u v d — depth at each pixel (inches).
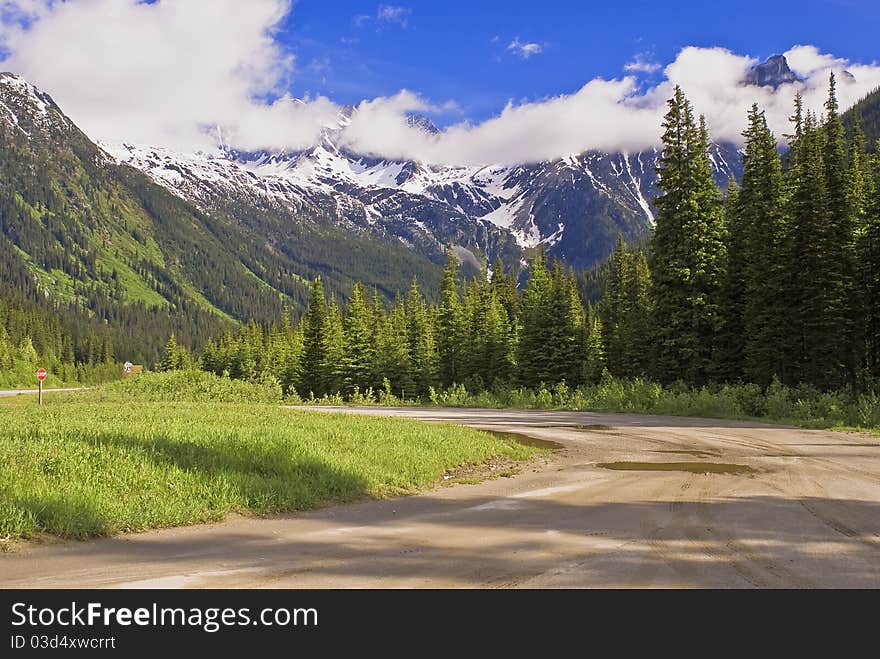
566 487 470.0
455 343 2957.7
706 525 336.2
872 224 1437.0
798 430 885.2
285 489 406.9
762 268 1470.2
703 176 1507.1
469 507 394.6
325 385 3147.1
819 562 267.4
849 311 1434.5
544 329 2333.9
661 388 1435.8
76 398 1636.3
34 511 302.7
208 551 282.2
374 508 392.8
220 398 1788.9
